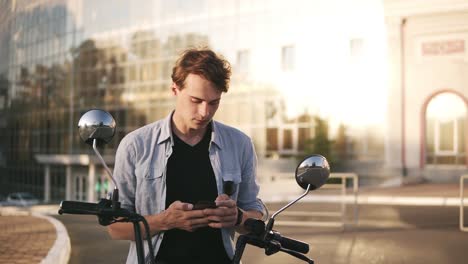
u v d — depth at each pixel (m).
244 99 31.55
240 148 3.03
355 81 27.91
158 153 2.90
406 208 17.23
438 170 25.89
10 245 9.45
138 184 2.89
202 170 2.91
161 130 2.92
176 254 2.83
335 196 21.25
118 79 38.16
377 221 14.04
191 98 2.65
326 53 28.69
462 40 25.97
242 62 31.77
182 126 2.89
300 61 29.52
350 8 28.14
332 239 10.95
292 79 29.77
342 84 28.25
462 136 25.84
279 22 30.36
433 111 26.39
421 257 9.00
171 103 35.31
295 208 17.47
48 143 43.25
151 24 36.31
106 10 39.00
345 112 28.03
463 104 25.88
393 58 27.11
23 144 46.25
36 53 45.03
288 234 11.70
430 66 26.48
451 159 25.92
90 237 11.59
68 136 41.16
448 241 10.62
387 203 19.09
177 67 2.68
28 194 44.75
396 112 26.91
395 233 11.78
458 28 26.03
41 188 43.19
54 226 12.70
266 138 30.56
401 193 21.30
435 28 26.39
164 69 35.72
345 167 27.48
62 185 41.06
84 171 39.41
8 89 48.28
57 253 8.46
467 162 25.61
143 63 36.78
